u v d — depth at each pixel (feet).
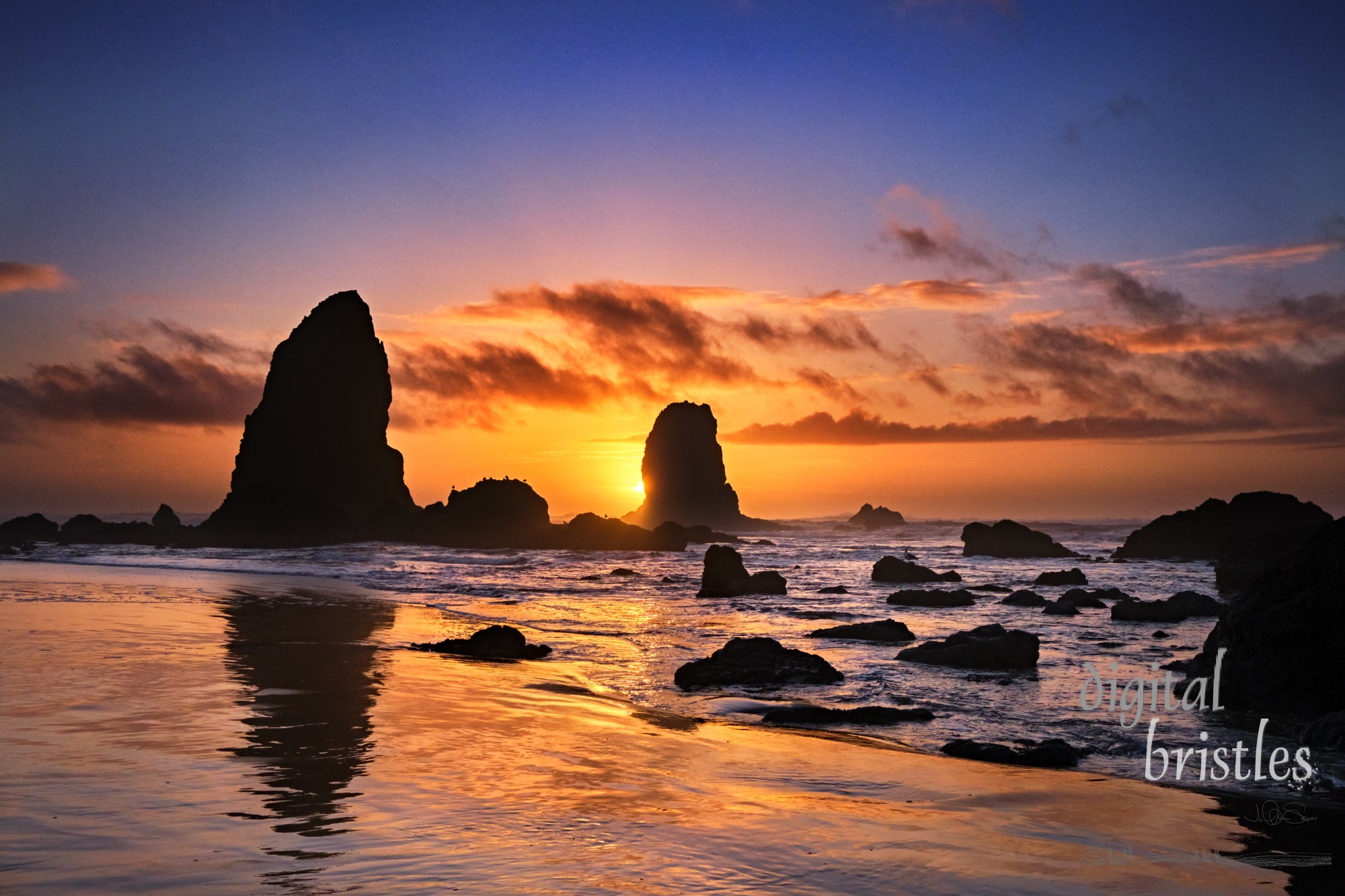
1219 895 20.31
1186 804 29.35
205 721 34.24
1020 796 29.89
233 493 277.44
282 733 32.99
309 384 295.28
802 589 131.44
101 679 42.83
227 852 19.34
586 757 32.42
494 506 273.33
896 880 20.02
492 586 129.90
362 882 17.81
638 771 30.66
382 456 310.04
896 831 24.34
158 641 59.00
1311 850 24.08
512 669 56.44
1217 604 94.12
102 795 23.27
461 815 23.50
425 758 30.35
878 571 141.49
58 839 19.60
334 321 301.43
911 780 31.81
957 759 35.99
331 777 26.84
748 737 38.96
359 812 23.17
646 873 19.45
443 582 136.15
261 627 71.15
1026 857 22.49
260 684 43.88
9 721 32.45
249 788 24.91
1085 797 30.01
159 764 27.04
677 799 27.02
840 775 32.17
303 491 290.15
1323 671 46.57
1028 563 201.77
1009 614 98.78
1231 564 129.80
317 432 294.25
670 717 43.68
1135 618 91.25
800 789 29.63
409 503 318.65
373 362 308.60
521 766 30.04
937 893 19.25
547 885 18.22
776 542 352.28
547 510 286.87
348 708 38.93
